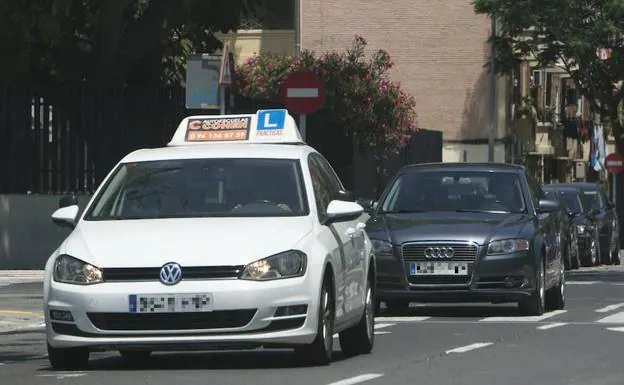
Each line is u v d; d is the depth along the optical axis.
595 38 124.06
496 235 50.84
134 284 32.66
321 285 33.56
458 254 50.62
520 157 167.50
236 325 32.56
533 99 178.50
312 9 166.62
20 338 45.56
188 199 35.84
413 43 166.38
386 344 40.97
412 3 166.25
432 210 54.25
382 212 54.44
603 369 34.00
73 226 36.41
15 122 76.19
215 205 35.66
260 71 118.19
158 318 32.56
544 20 125.38
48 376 33.06
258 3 89.12
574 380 31.77
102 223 35.09
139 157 37.53
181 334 32.59
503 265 50.47
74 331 33.00
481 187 54.66
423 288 50.84
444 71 165.75
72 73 84.50
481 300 51.12
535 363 35.38
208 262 32.69
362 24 166.75
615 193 150.12
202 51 91.94
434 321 49.50
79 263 33.25
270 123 39.84
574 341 41.41
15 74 77.06
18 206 76.81
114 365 35.72
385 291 51.22
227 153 37.25
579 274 89.75
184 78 93.44
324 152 95.25
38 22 74.00
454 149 165.88
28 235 77.12
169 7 85.44
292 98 63.78
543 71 182.75
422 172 55.69
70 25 82.75
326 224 35.59
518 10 125.44
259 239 33.41
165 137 79.00
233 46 158.25
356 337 37.94
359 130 105.88
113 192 36.53
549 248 53.69
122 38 85.88
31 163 76.50
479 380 31.70
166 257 32.81
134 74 89.38
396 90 107.75
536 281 51.16
